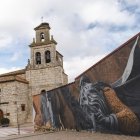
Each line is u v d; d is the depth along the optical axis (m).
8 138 20.81
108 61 15.80
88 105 18.56
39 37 51.66
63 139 16.34
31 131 28.16
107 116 16.20
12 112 43.19
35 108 30.64
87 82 18.50
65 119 22.72
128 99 14.16
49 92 26.30
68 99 21.98
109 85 15.78
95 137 15.34
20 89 45.84
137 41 13.38
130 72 13.92
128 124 14.25
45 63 49.88
